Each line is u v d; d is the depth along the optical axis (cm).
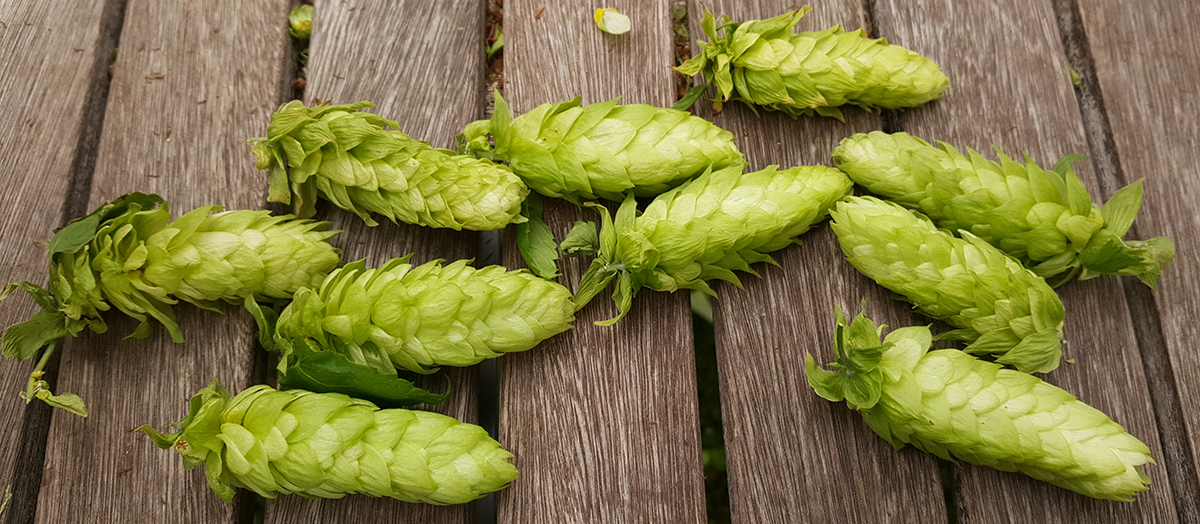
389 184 32
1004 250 34
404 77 36
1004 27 37
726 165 33
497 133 34
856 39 35
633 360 34
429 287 32
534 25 37
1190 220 35
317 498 33
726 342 34
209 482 31
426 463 31
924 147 34
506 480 31
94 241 32
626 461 33
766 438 33
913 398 31
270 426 31
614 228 33
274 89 36
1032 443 31
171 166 35
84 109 36
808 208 33
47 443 33
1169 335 34
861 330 32
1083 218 33
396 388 32
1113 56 37
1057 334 32
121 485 33
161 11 36
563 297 32
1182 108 36
